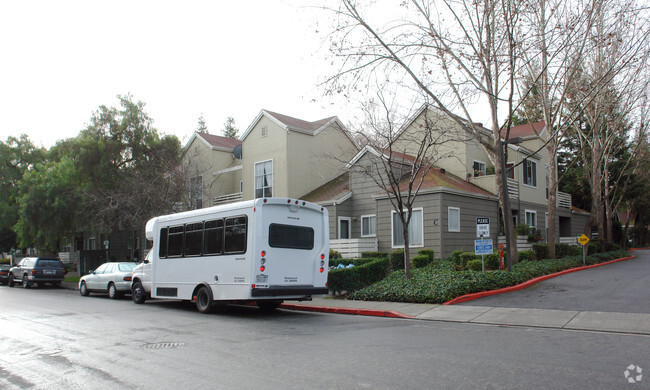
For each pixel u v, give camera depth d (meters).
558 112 22.19
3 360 7.67
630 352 7.38
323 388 5.62
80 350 8.34
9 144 42.75
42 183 30.55
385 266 18.16
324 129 29.91
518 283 15.68
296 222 13.13
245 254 12.45
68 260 47.81
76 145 29.31
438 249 21.80
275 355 7.55
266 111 28.92
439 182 22.72
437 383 5.72
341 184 28.47
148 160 29.70
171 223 15.34
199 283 13.84
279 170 28.02
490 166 28.55
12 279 29.03
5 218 40.47
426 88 16.58
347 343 8.48
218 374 6.42
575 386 5.52
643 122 28.45
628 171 34.34
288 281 12.74
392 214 23.62
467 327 10.35
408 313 12.42
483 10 16.41
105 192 27.52
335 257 22.95
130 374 6.59
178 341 9.02
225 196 30.69
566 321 10.41
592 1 16.80
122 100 30.44
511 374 6.07
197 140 33.03
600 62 21.19
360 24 15.84
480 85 16.89
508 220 16.91
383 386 5.65
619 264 24.09
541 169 30.88
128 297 20.00
